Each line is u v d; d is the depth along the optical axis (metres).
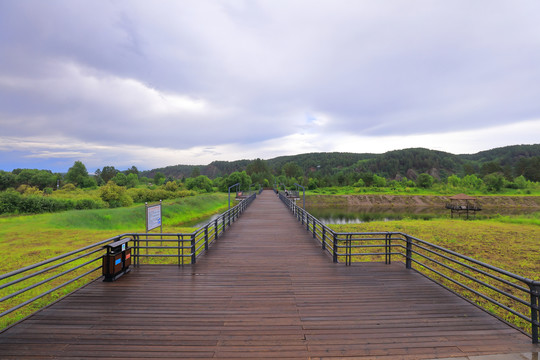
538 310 3.53
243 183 83.38
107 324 4.03
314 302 4.84
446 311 4.47
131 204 38.84
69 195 43.28
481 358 3.23
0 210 26.03
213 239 11.01
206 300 4.92
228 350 3.39
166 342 3.56
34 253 12.01
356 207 58.09
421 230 18.69
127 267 6.46
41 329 3.88
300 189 85.25
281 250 9.08
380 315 4.33
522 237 16.38
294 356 3.27
